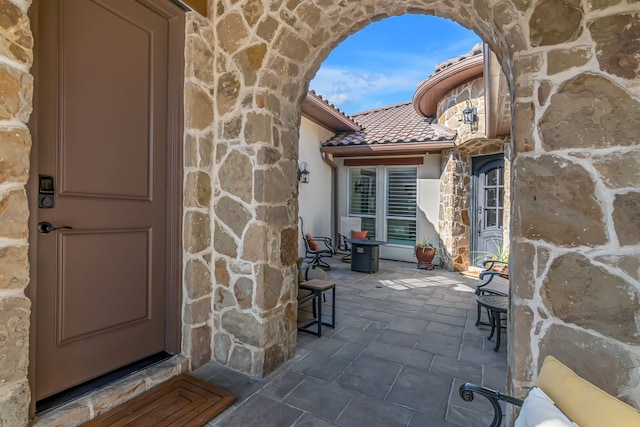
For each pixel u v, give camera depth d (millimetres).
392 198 7777
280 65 2457
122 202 2125
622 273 1438
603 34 1477
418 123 7789
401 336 3242
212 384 2273
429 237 7254
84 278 1929
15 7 1438
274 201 2512
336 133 8414
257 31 2389
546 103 1575
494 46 2109
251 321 2438
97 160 1975
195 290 2469
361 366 2607
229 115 2533
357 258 6363
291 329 2740
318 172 7613
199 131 2480
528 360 1618
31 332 1631
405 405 2096
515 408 1625
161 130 2359
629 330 1425
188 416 1890
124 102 2119
